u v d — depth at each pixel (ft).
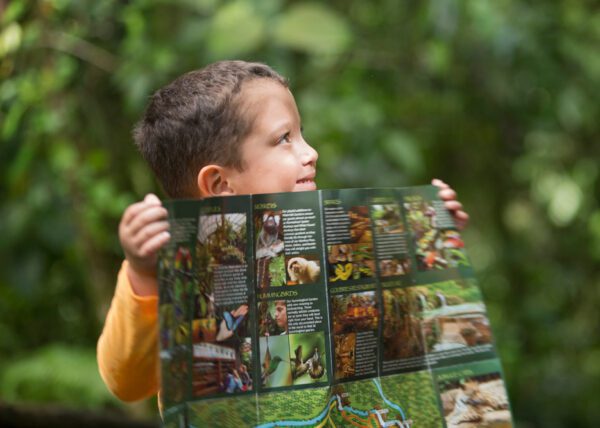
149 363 4.72
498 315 17.25
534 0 11.53
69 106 10.00
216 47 9.48
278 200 4.60
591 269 16.79
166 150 5.46
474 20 10.75
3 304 13.34
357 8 11.91
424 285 4.98
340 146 11.05
